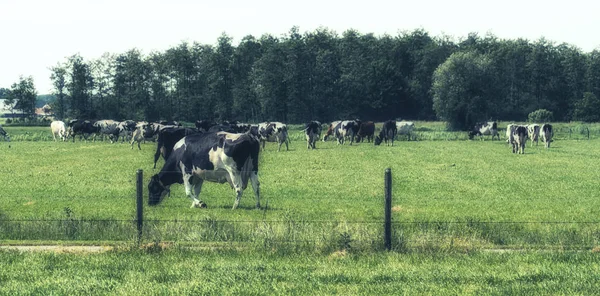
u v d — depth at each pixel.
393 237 13.72
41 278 11.12
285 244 13.52
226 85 157.38
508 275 11.23
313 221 16.17
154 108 157.38
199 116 157.12
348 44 171.75
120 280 11.10
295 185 28.80
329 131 78.31
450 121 121.38
